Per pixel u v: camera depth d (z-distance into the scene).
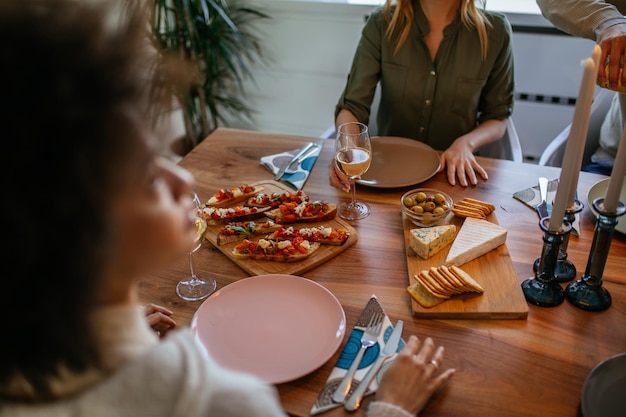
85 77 0.41
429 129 1.94
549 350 0.92
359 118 1.88
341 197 1.40
